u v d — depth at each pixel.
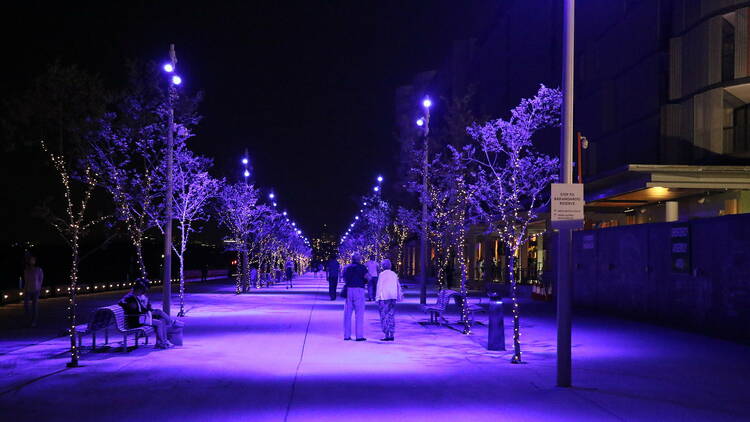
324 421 7.83
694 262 18.47
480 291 43.03
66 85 13.95
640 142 33.94
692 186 25.27
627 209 36.19
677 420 7.98
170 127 19.91
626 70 35.88
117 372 11.15
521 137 16.70
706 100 29.34
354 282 15.95
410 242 82.12
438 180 30.05
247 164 38.09
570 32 10.44
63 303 27.64
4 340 15.70
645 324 20.67
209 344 15.00
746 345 15.29
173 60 19.86
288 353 13.55
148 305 14.86
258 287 46.88
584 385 10.16
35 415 8.00
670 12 32.31
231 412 8.23
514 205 16.19
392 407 8.60
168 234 19.94
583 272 27.56
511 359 12.77
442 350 14.21
